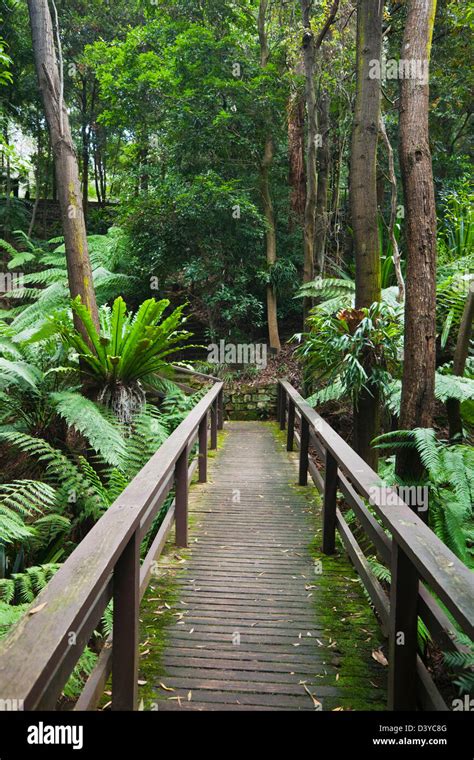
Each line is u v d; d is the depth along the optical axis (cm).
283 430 785
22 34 1144
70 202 508
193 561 315
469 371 407
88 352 494
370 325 359
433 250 268
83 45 1243
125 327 543
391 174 473
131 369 526
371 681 200
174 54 849
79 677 219
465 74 779
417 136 264
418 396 270
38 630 105
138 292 993
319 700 188
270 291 959
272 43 928
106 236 1066
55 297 801
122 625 168
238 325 1015
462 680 132
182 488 339
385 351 377
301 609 257
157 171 961
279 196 981
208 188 832
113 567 155
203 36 833
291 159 904
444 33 748
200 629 237
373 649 222
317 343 416
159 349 528
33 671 92
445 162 871
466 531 262
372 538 208
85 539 149
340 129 835
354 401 384
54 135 502
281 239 982
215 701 187
